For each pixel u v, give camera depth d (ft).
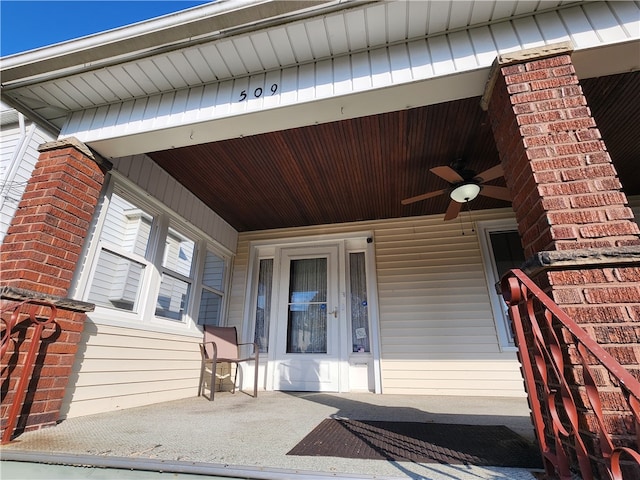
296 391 14.17
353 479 4.04
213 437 6.03
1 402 5.96
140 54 7.37
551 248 4.80
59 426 6.83
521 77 6.05
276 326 15.56
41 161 8.13
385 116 9.08
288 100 7.45
